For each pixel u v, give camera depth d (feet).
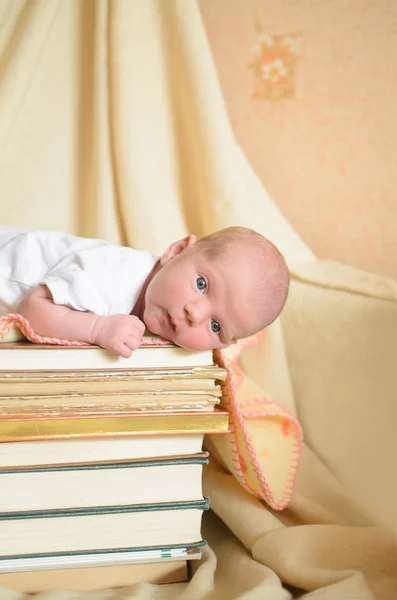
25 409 2.24
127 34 3.89
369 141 4.75
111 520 2.39
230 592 2.30
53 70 3.96
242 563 2.51
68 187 3.98
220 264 2.72
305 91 4.83
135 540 2.42
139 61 3.93
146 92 3.95
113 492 2.39
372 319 3.26
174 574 2.48
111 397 2.32
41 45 3.83
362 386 3.21
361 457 3.08
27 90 3.85
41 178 3.91
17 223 3.86
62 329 2.51
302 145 4.86
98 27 3.90
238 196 3.80
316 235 4.87
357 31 4.72
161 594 2.34
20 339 2.46
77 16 4.01
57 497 2.33
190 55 3.87
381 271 4.76
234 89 4.91
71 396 2.28
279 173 4.89
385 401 3.03
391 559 2.53
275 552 2.50
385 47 4.68
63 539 2.35
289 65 4.84
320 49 4.79
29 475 2.30
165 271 2.77
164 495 2.44
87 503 2.36
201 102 3.83
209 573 2.39
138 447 2.41
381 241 4.75
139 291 2.87
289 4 4.82
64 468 2.32
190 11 3.91
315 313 3.57
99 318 2.47
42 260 2.96
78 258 2.87
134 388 2.35
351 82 4.75
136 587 2.35
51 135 3.94
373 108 4.72
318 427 3.42
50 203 3.93
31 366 2.29
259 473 2.67
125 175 3.84
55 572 2.37
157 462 2.41
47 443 2.31
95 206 3.90
